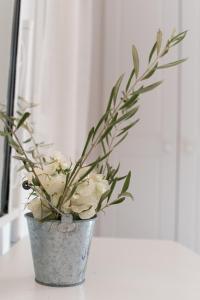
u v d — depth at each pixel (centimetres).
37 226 97
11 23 124
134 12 196
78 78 173
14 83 125
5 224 124
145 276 104
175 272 107
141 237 193
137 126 193
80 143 173
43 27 155
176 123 196
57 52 159
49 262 97
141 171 194
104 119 98
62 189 96
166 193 194
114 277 103
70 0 163
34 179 96
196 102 196
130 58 196
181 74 195
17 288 97
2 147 121
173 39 101
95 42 198
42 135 155
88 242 99
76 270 98
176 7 196
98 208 98
